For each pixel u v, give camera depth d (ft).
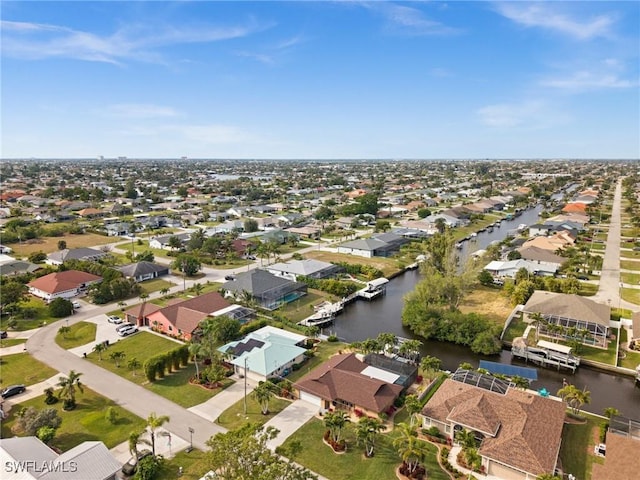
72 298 305.32
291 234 500.33
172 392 183.11
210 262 403.75
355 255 437.99
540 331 248.93
